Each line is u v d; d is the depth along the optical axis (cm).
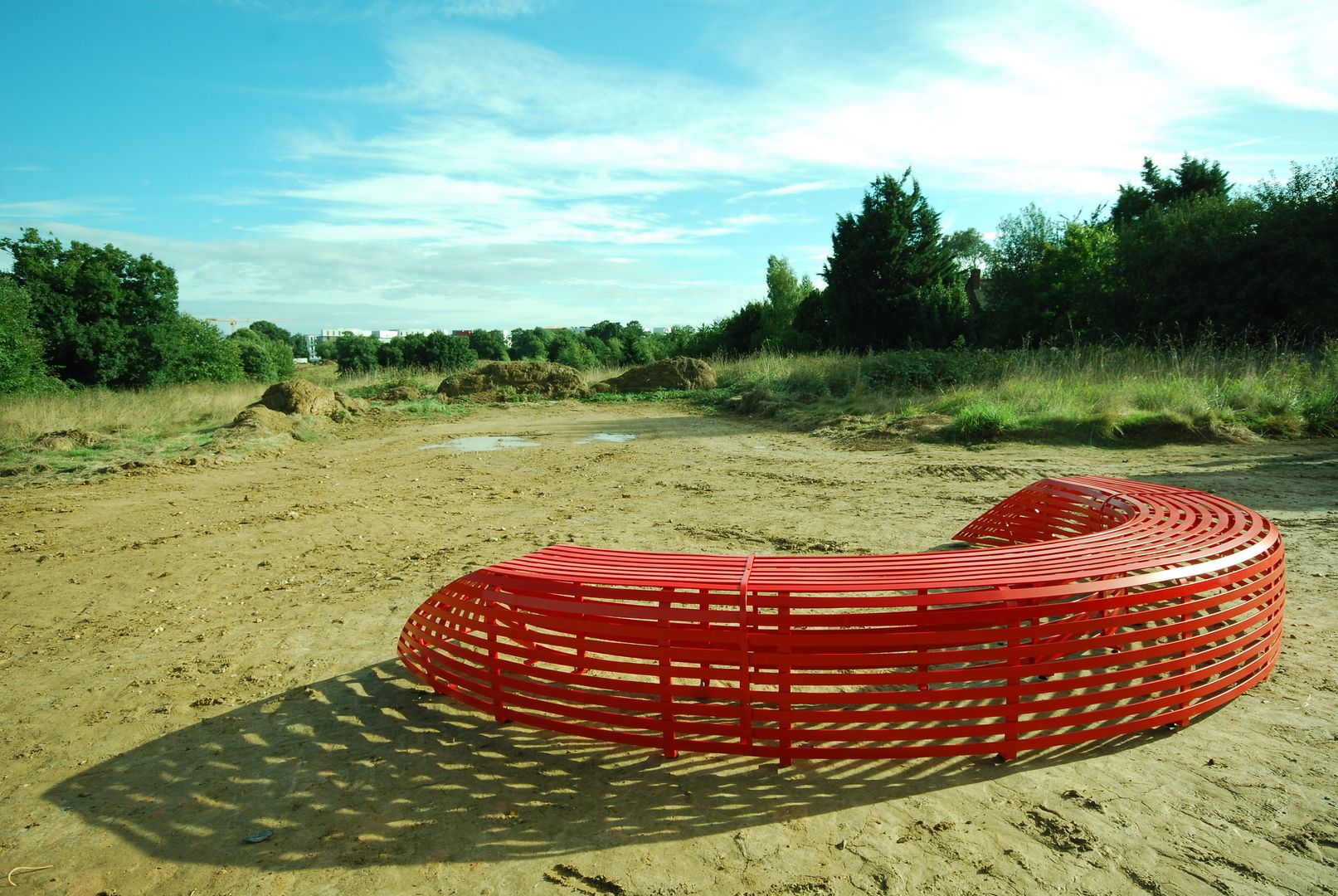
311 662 423
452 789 290
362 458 1294
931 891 224
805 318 3606
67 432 1357
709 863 241
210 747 329
